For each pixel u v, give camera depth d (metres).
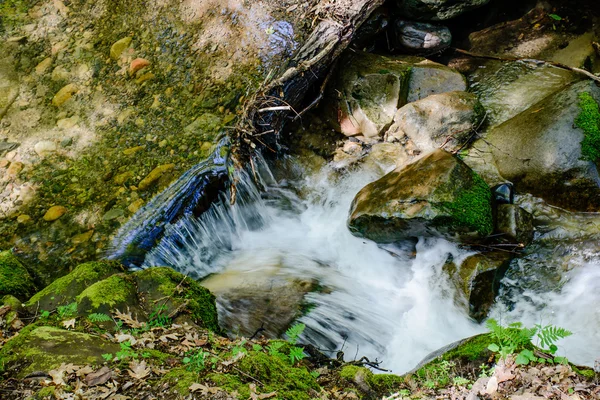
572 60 6.51
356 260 5.43
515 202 5.30
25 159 5.96
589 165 5.05
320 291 5.07
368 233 5.23
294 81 5.98
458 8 6.59
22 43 6.98
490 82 6.54
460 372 3.53
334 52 6.10
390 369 4.48
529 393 3.15
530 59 6.63
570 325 4.56
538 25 6.92
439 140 5.91
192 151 5.92
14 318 3.81
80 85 6.62
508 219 4.98
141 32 6.99
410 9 6.65
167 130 6.14
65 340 3.34
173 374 3.10
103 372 3.07
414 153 5.92
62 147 6.07
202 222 5.62
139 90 6.54
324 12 6.30
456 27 7.12
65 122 6.30
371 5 6.22
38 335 3.37
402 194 4.99
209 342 3.59
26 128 6.25
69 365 3.09
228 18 6.89
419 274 5.07
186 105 6.35
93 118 6.33
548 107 5.52
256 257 5.59
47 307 4.01
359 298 5.04
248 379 3.16
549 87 6.25
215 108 6.27
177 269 5.36
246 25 6.79
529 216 5.09
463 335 4.68
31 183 5.75
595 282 4.71
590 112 5.25
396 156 5.97
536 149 5.33
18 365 3.14
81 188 5.70
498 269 4.79
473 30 7.07
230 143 5.94
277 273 5.30
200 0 7.06
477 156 5.71
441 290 4.88
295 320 4.73
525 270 4.91
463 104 5.97
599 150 5.12
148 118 6.28
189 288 4.19
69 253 5.18
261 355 3.43
